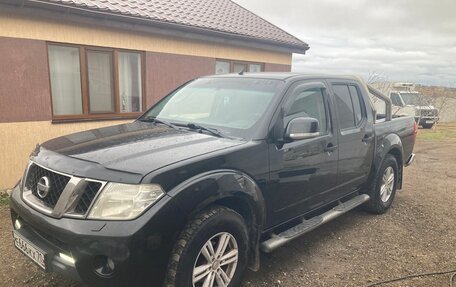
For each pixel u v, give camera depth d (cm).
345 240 448
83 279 247
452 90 2666
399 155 573
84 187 256
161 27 780
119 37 738
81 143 314
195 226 271
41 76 633
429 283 357
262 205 324
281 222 368
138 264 243
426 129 2019
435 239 462
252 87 389
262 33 1055
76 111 709
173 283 262
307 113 387
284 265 380
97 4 696
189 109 403
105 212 246
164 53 823
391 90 2025
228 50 967
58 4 608
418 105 1984
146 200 249
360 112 479
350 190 475
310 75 416
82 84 703
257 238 330
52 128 661
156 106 447
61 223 250
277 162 338
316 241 443
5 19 579
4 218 473
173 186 261
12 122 608
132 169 257
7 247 392
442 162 994
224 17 1068
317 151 385
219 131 347
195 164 276
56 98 680
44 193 275
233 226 298
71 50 683
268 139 333
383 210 545
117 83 754
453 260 407
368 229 486
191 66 883
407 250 428
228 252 303
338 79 451
